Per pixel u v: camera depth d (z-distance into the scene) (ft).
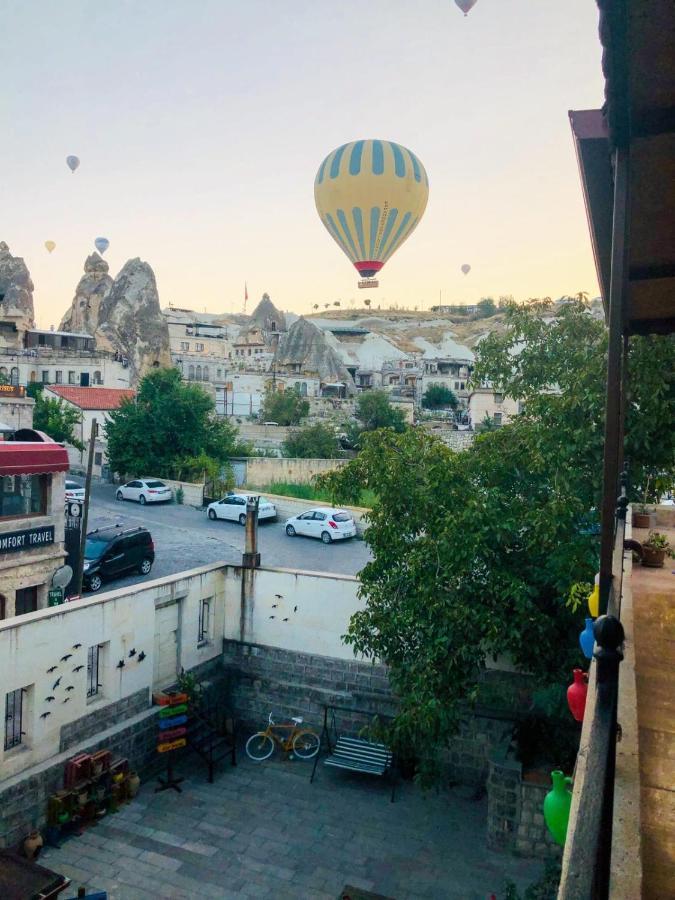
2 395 123.03
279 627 55.98
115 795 44.86
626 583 16.20
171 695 49.70
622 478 19.30
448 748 48.70
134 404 148.87
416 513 41.04
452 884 38.83
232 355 365.81
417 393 305.73
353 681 53.52
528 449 39.34
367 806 46.32
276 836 42.88
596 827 5.16
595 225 13.64
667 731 9.25
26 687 41.96
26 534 57.36
